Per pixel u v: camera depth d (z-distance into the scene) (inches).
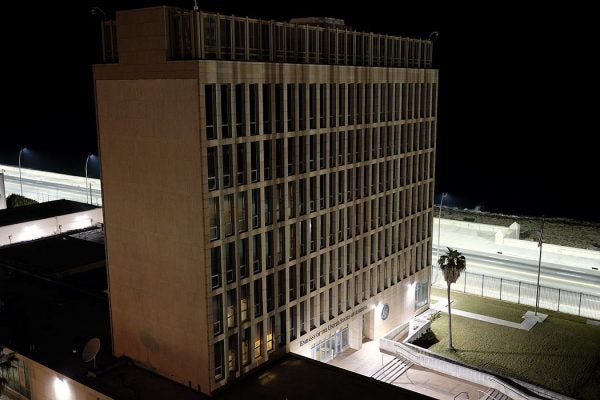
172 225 1710.1
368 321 2506.2
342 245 2224.4
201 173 1599.4
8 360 1978.3
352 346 2442.2
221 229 1684.3
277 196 1879.9
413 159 2620.6
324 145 2055.9
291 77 1857.8
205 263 1653.5
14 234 3417.8
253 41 1756.9
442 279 3371.1
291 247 1988.2
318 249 2098.9
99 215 3860.7
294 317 2041.1
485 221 5359.3
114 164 1825.8
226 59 1670.8
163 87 1632.6
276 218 1877.5
